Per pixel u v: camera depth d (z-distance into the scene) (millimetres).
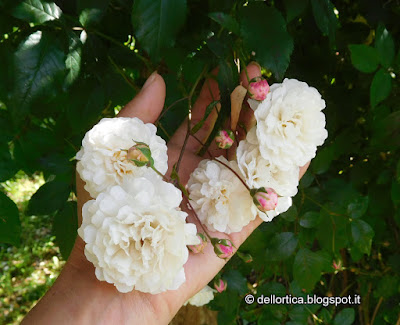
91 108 235
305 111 197
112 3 244
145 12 181
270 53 194
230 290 309
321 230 294
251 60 236
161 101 215
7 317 745
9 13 190
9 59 202
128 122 182
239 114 214
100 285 188
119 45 244
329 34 213
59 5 216
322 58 286
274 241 288
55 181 252
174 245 161
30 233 926
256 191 192
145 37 183
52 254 892
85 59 221
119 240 161
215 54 210
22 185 1010
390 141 282
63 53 197
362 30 320
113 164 177
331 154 301
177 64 237
